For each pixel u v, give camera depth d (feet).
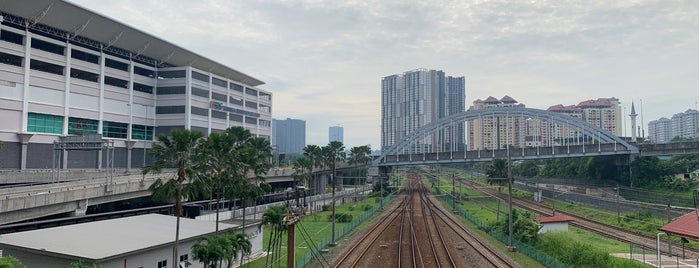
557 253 151.53
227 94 403.95
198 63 386.73
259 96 467.11
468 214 269.44
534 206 329.31
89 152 301.02
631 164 385.09
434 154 428.15
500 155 409.49
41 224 164.86
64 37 291.17
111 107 315.17
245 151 160.86
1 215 145.69
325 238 181.47
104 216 192.54
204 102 369.09
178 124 348.18
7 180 209.67
